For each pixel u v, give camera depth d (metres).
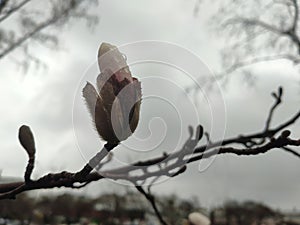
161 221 0.31
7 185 0.20
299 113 0.26
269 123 0.26
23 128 0.17
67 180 0.17
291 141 0.20
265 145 0.20
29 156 0.17
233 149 0.20
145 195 0.30
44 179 0.17
